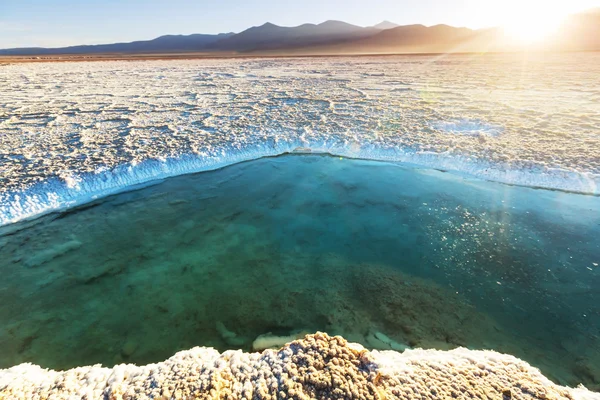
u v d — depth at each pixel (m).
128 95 18.62
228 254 6.01
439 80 22.81
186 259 5.88
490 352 3.39
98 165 8.86
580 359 3.82
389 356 3.31
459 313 4.55
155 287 5.21
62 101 16.95
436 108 14.65
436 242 6.13
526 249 5.77
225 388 2.83
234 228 6.85
